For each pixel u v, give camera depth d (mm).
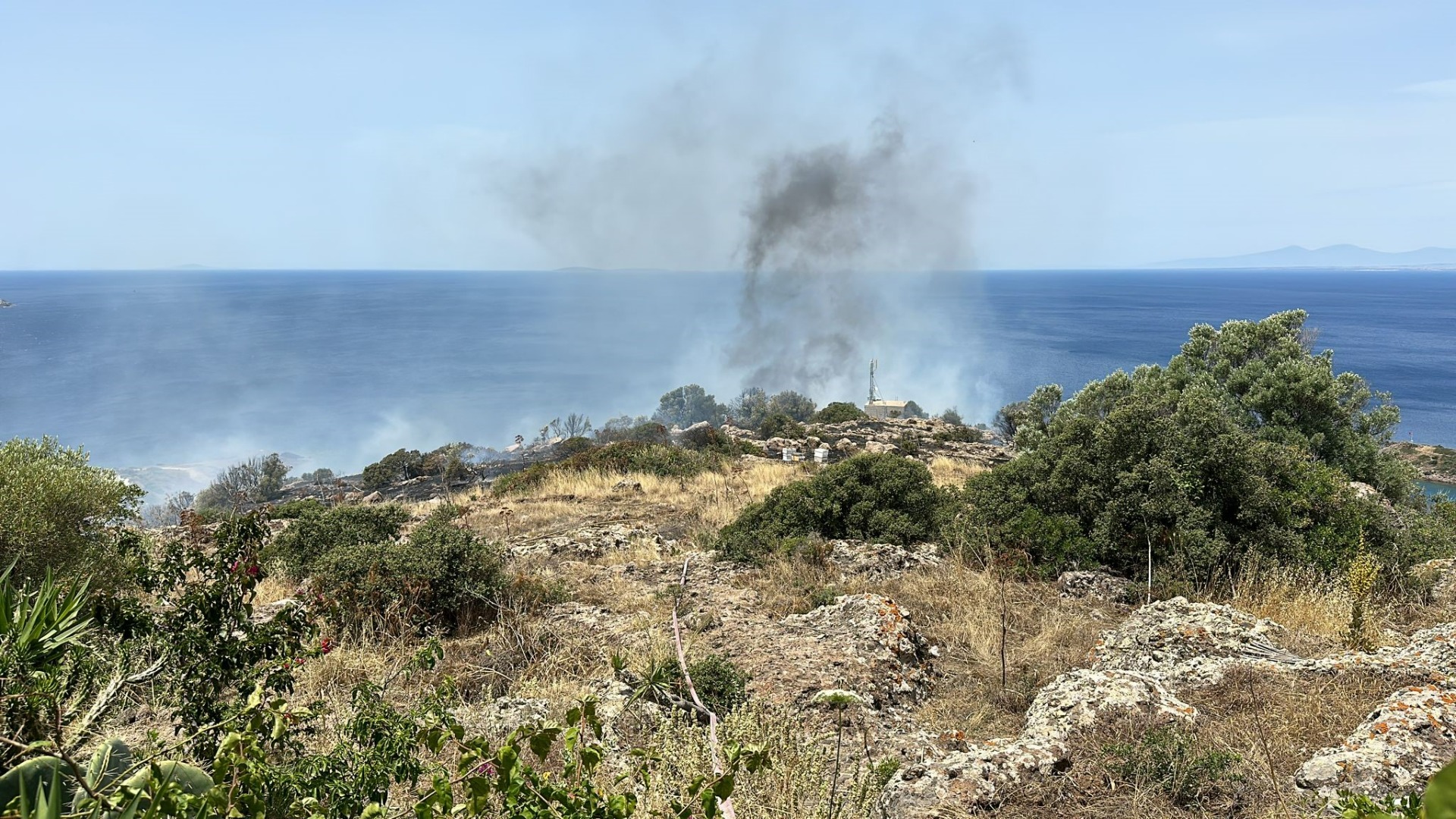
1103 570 9844
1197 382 18312
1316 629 7926
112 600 4004
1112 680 5805
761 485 18516
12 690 2859
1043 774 4648
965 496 12320
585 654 7445
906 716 6484
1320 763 4492
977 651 7875
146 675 3955
